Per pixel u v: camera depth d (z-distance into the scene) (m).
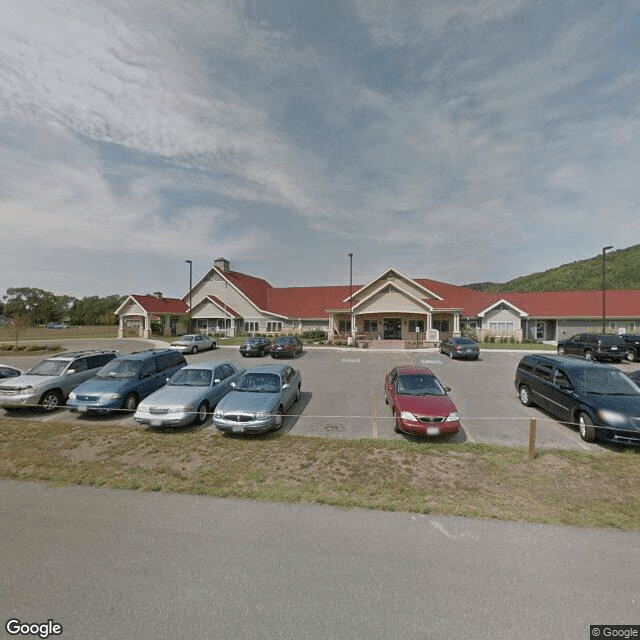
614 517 4.78
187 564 3.78
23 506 5.08
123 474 6.19
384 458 6.96
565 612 3.14
